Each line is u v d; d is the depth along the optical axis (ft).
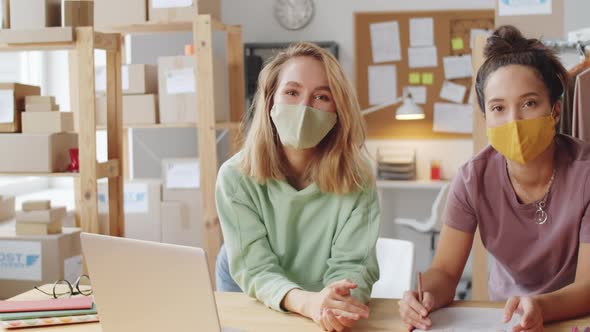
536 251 5.23
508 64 4.84
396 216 16.88
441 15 16.42
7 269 10.00
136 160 15.03
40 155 10.12
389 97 16.75
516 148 4.79
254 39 16.79
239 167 5.37
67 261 10.08
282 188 5.26
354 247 5.22
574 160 5.06
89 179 10.02
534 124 4.76
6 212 11.69
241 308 5.01
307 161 5.37
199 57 11.37
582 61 6.70
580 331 4.34
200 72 11.40
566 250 5.14
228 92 14.33
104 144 16.20
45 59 16.22
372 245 5.23
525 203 5.19
